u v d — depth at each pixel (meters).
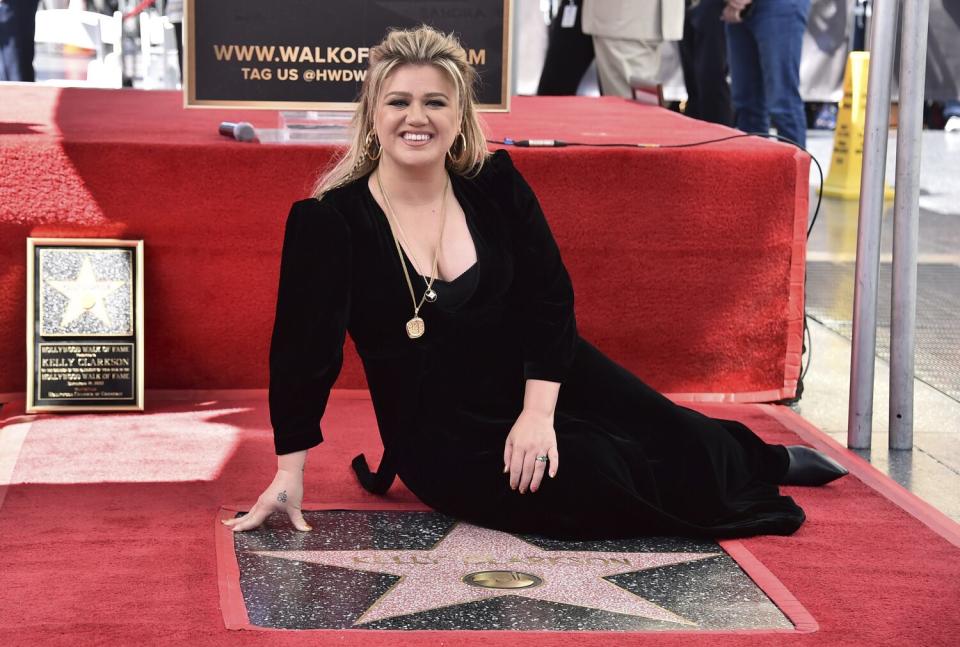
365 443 3.38
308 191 3.65
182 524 2.74
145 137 3.71
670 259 3.81
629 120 4.82
